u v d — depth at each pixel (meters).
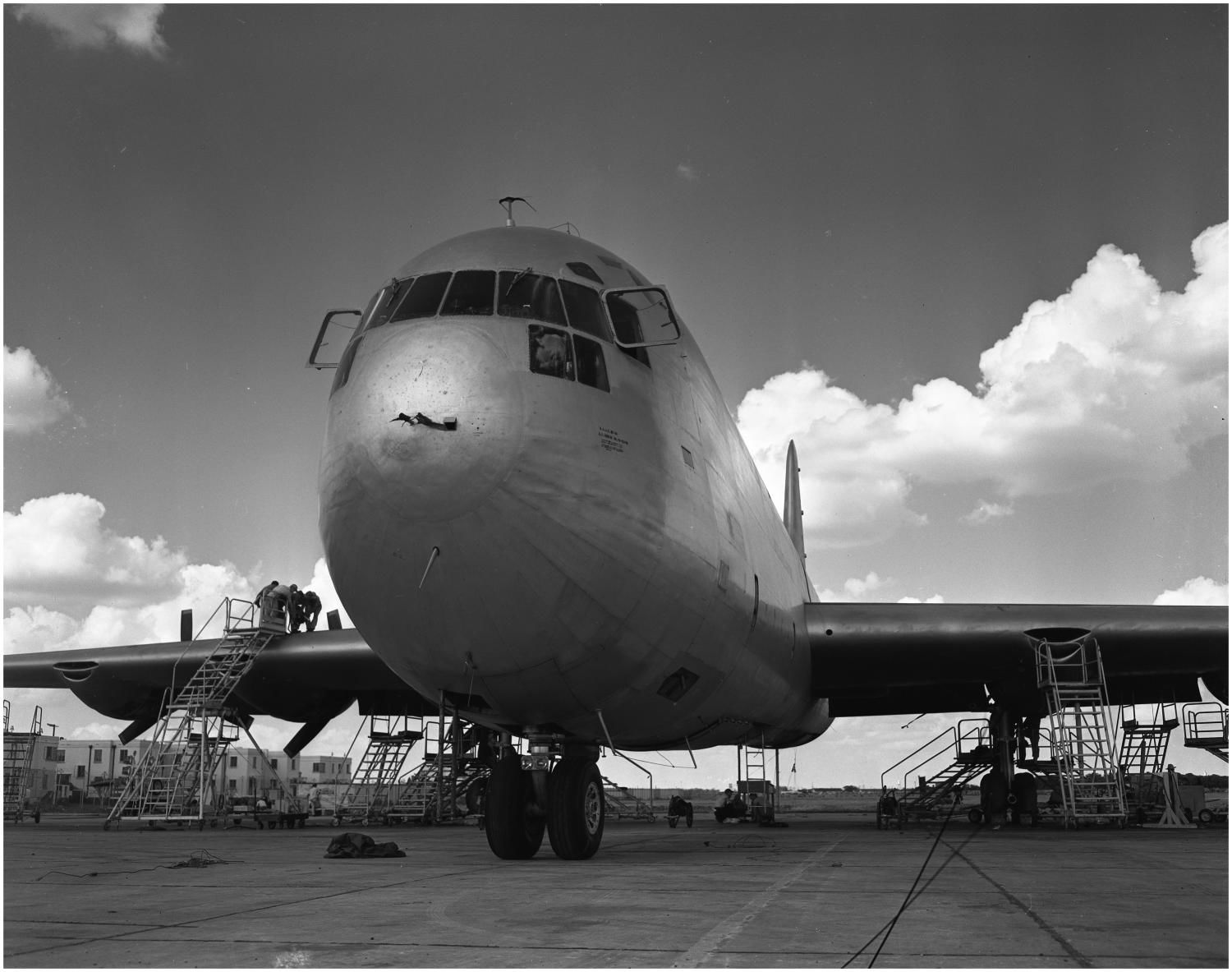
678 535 11.79
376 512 10.41
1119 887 9.09
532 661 11.16
